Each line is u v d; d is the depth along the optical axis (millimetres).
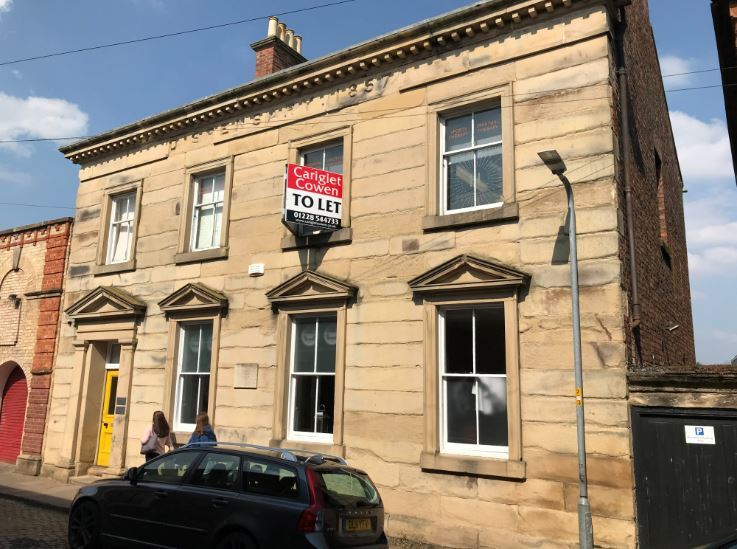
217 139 13562
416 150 10531
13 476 14906
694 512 7293
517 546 8258
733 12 9016
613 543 7566
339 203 11133
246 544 6352
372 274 10523
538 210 9000
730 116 12117
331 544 6195
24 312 16984
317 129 11969
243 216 12695
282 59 15344
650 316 9812
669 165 14656
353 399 10273
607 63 8867
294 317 11469
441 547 8875
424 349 9609
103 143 15758
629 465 7629
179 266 13477
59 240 16547
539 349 8586
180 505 7012
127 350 13820
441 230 9891
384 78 11227
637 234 9391
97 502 7844
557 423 8250
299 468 6574
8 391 17484
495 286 8992
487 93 9883
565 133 9008
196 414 12531
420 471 9328
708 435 7355
